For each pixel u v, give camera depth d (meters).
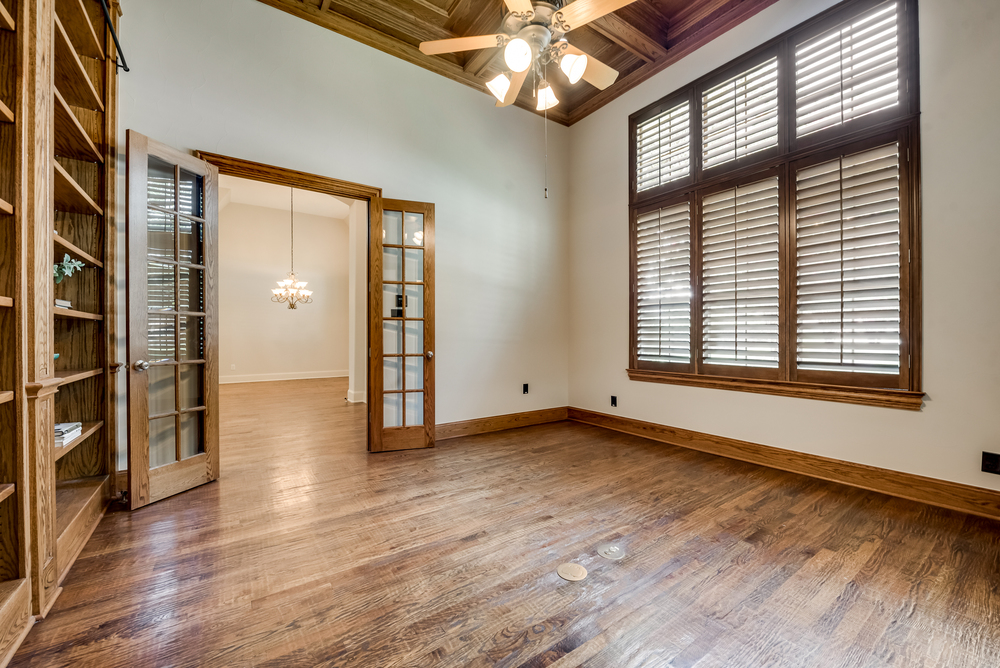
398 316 3.82
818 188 2.95
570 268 4.97
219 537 2.11
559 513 2.39
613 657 1.33
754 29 3.30
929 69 2.49
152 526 2.22
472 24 3.65
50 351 1.63
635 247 4.21
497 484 2.85
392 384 3.80
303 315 9.67
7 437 1.42
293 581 1.74
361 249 6.33
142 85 2.73
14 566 1.42
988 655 1.33
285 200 8.71
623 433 4.29
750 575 1.78
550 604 1.59
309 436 4.18
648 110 4.08
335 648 1.36
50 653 1.33
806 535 2.12
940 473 2.46
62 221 2.48
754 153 3.29
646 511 2.41
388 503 2.54
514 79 2.47
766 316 3.23
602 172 4.56
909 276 2.55
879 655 1.33
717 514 2.37
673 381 3.86
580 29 3.68
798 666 1.29
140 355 2.45
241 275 8.99
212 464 2.90
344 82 3.53
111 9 2.61
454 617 1.52
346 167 3.52
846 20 2.84
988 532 2.13
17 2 1.47
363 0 3.37
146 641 1.39
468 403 4.22
